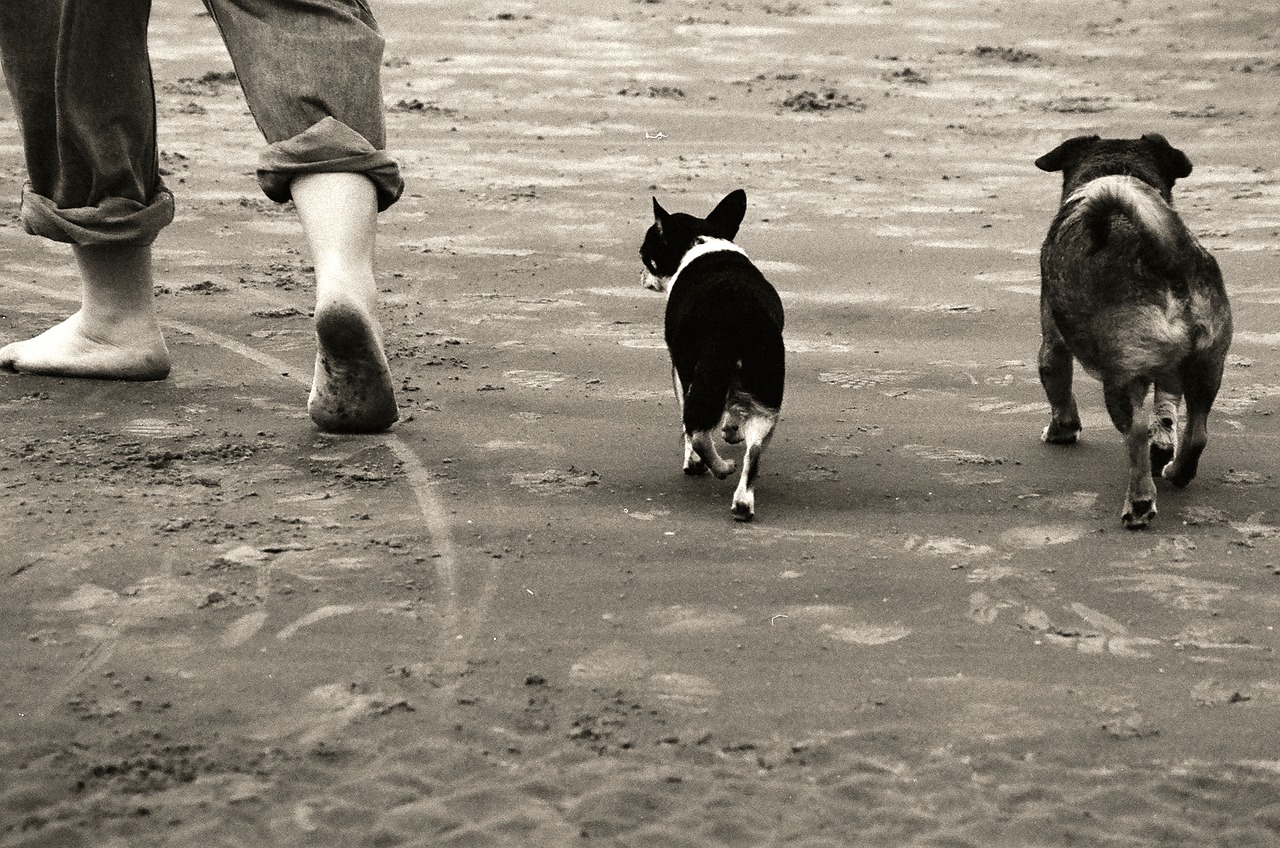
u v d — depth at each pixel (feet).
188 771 13.88
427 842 12.87
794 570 18.90
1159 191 22.88
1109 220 20.75
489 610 17.54
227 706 15.14
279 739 14.53
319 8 22.63
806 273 35.96
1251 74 66.69
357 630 16.93
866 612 17.75
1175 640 17.13
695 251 23.57
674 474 22.56
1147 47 73.77
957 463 23.25
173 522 19.76
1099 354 20.93
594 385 27.14
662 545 19.65
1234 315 32.12
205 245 37.06
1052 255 22.02
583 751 14.40
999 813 13.48
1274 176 47.01
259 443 23.17
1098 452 23.94
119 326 26.02
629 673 16.08
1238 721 15.23
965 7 86.84
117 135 24.32
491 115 56.03
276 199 23.18
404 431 24.13
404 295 33.32
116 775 13.79
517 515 20.59
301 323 30.48
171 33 71.00
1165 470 22.22
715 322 21.43
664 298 33.45
